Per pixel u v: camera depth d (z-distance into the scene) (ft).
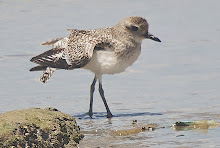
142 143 33.01
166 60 55.42
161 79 49.49
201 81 48.26
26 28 69.67
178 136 34.30
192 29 68.33
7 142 30.27
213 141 32.83
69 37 42.96
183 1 85.56
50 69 41.73
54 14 77.00
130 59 42.04
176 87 46.93
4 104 42.52
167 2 84.89
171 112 40.45
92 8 80.43
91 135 35.27
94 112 41.73
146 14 76.74
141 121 38.50
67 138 33.09
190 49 59.21
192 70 51.70
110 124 38.32
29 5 82.94
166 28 69.21
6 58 56.54
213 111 40.04
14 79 49.88
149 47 60.64
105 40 41.24
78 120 39.55
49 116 33.76
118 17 74.08
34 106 42.14
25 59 56.29
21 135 31.04
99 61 41.24
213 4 83.05
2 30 68.74
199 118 38.32
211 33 65.92
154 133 35.27
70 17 74.79
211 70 51.49
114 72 42.04
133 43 41.88
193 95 44.47
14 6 82.12
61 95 45.55
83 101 44.32
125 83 48.85
